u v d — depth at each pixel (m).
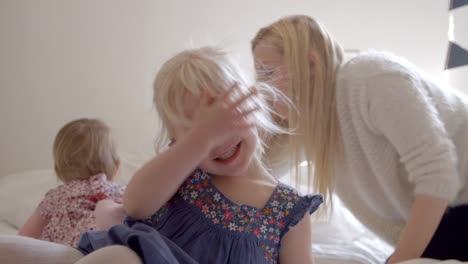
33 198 1.61
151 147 2.10
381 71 1.00
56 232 1.20
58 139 1.32
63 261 0.63
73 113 2.09
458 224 0.97
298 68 1.07
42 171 1.82
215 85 0.72
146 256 0.57
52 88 2.08
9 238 0.61
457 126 1.02
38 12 2.05
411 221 0.90
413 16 2.14
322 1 2.15
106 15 2.09
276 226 0.74
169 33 2.11
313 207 0.78
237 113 0.68
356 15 2.14
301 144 1.10
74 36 2.08
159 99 0.75
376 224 1.17
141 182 0.69
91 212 1.19
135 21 2.10
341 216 1.47
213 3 2.13
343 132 1.07
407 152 0.92
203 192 0.74
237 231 0.71
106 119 2.11
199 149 0.67
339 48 1.14
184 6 2.11
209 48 0.81
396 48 2.15
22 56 2.05
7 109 2.05
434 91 1.03
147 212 0.70
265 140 1.00
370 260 1.19
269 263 0.72
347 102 1.05
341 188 1.17
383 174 1.03
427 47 2.14
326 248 1.23
